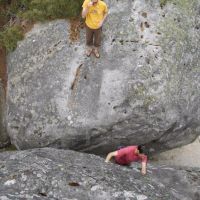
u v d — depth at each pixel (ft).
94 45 35.78
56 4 37.60
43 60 36.83
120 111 34.81
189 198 30.76
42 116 36.09
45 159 30.86
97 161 31.81
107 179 29.63
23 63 37.58
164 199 29.37
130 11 36.58
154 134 36.42
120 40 35.78
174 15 37.04
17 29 38.73
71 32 36.96
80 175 29.50
